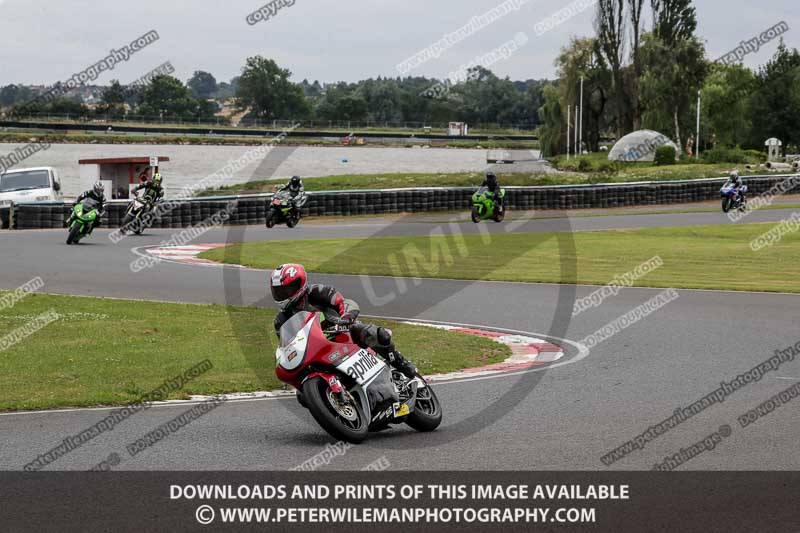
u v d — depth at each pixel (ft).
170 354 86.84
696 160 517.96
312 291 58.59
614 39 609.42
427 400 61.62
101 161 316.81
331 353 56.65
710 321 109.09
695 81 605.31
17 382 75.20
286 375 56.95
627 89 611.88
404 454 53.88
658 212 306.76
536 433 58.80
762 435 57.98
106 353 86.74
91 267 153.07
